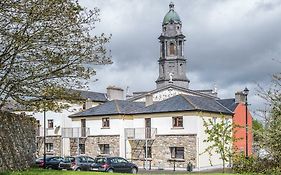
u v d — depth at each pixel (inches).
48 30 751.1
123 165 1362.0
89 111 1975.9
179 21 3663.9
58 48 775.7
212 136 862.5
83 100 851.4
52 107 800.3
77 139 1969.7
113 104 1947.6
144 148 1803.6
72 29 776.9
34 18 734.5
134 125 1871.3
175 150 1721.2
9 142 887.1
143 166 1786.4
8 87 776.3
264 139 569.0
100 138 1909.4
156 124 1792.6
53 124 2159.2
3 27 732.0
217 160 1727.4
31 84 780.6
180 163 1686.8
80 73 800.3
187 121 1699.1
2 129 860.0
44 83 789.9
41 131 2183.8
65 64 784.3
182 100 1769.2
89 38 836.6
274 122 565.3
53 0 738.8
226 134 924.6
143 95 2516.0
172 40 3631.9
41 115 2193.7
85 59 798.5
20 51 748.0
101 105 1993.1
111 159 1346.0
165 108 1768.0
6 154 869.2
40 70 773.9
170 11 3673.7
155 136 1776.6
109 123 1895.9
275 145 561.3
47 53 762.2
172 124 1742.1
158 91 2500.0
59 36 764.0
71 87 811.4
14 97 784.9
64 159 1414.9
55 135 2135.8
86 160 1402.6
